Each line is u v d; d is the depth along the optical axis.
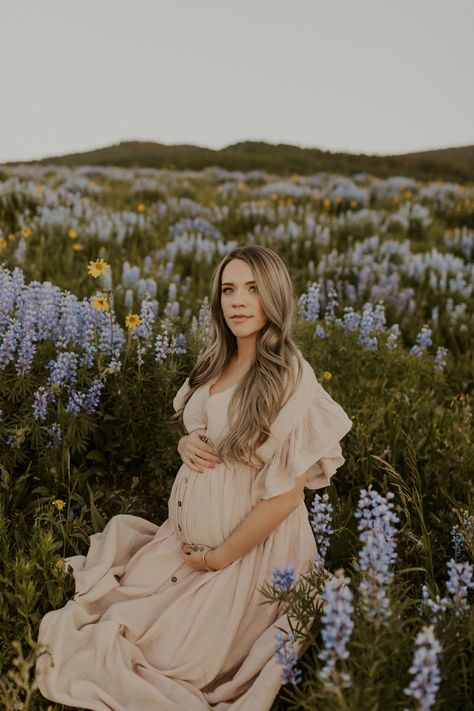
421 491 3.44
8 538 2.73
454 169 29.88
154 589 2.61
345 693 1.78
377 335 4.37
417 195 15.98
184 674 2.39
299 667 2.27
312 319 4.74
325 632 1.67
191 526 2.55
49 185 13.54
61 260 7.05
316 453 2.43
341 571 1.80
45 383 3.49
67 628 2.33
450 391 4.98
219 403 2.53
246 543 2.42
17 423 3.31
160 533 2.84
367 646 1.76
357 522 3.15
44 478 3.30
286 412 2.40
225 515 2.49
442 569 2.82
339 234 10.12
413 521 3.24
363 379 4.22
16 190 10.72
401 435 3.81
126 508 3.27
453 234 11.34
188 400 2.85
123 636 2.46
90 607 2.54
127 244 8.63
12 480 3.21
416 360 4.54
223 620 2.43
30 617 2.32
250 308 2.51
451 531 3.00
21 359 3.34
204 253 8.23
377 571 1.88
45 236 8.02
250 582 2.46
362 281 7.16
